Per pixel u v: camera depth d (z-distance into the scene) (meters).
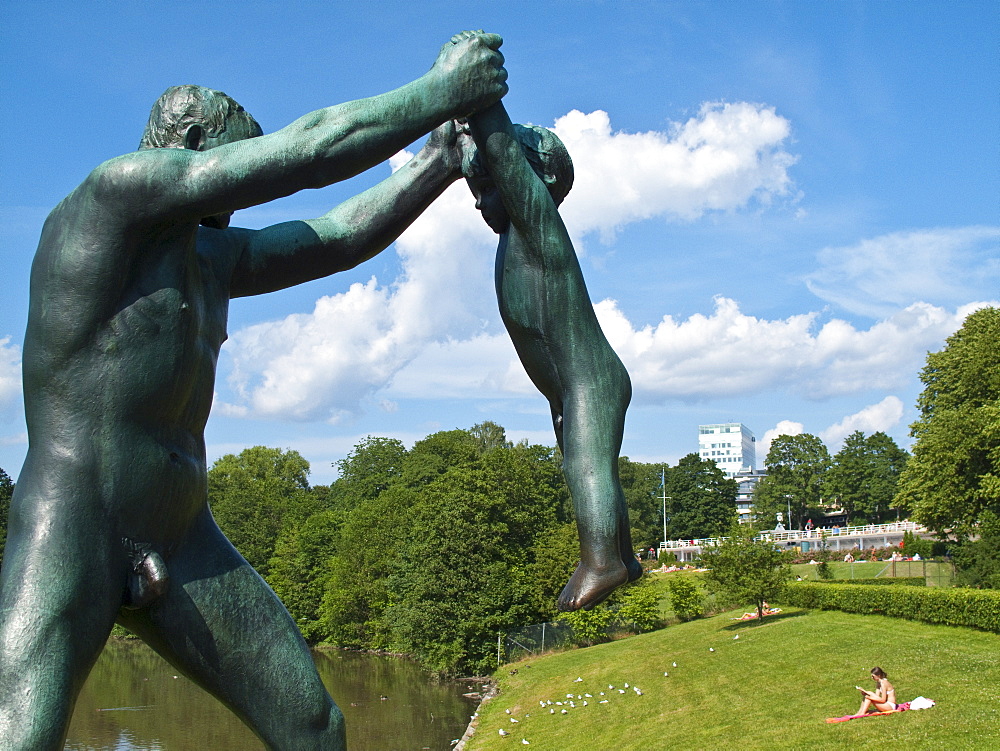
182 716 31.25
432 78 3.27
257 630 3.60
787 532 97.94
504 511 43.00
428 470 72.56
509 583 41.31
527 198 3.46
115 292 3.14
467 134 3.96
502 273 3.63
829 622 30.67
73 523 3.08
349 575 52.59
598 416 3.54
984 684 18.16
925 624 26.59
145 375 3.20
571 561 42.00
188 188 3.04
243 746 26.23
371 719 31.61
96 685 38.66
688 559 95.81
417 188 4.05
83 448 3.12
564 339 3.55
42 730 2.86
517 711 29.00
